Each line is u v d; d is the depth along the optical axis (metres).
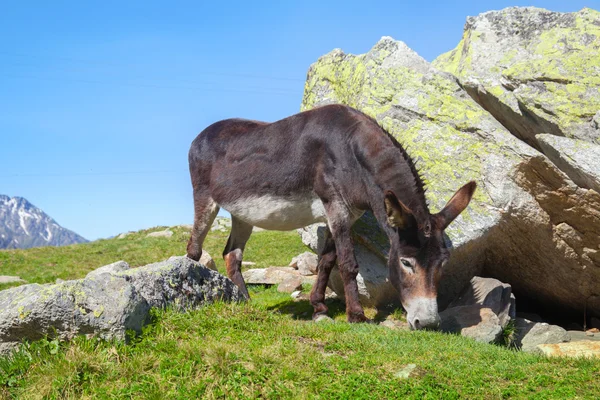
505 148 3.42
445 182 3.49
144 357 1.99
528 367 2.20
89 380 1.91
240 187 3.40
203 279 2.58
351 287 3.01
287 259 6.69
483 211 3.34
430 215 2.71
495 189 3.36
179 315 2.30
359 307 2.99
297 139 3.18
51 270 7.46
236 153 3.46
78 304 2.06
